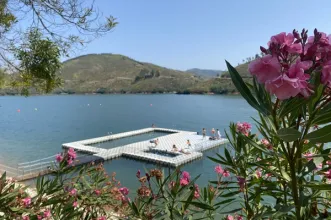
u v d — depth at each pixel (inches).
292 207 45.6
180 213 67.9
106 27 134.7
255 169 72.1
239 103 2687.0
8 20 121.3
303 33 37.7
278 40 38.1
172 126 1497.3
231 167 76.5
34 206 88.0
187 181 71.8
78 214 93.6
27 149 949.8
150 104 2920.8
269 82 32.6
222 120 1614.2
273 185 55.6
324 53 35.8
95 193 107.4
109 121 1720.0
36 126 1508.4
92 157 761.0
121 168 697.6
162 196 72.0
